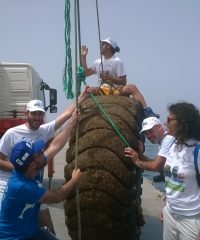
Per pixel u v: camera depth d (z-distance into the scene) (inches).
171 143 90.6
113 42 140.3
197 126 86.0
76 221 100.5
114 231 99.3
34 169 81.4
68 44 101.4
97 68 141.9
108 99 114.3
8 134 108.5
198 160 84.4
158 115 123.3
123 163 99.8
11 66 216.4
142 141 110.3
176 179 86.4
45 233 87.7
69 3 100.0
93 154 100.3
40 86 239.0
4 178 105.3
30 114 109.0
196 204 85.2
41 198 81.5
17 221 81.6
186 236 85.7
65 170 103.4
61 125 114.6
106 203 97.7
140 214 117.7
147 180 257.9
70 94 102.7
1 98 215.3
